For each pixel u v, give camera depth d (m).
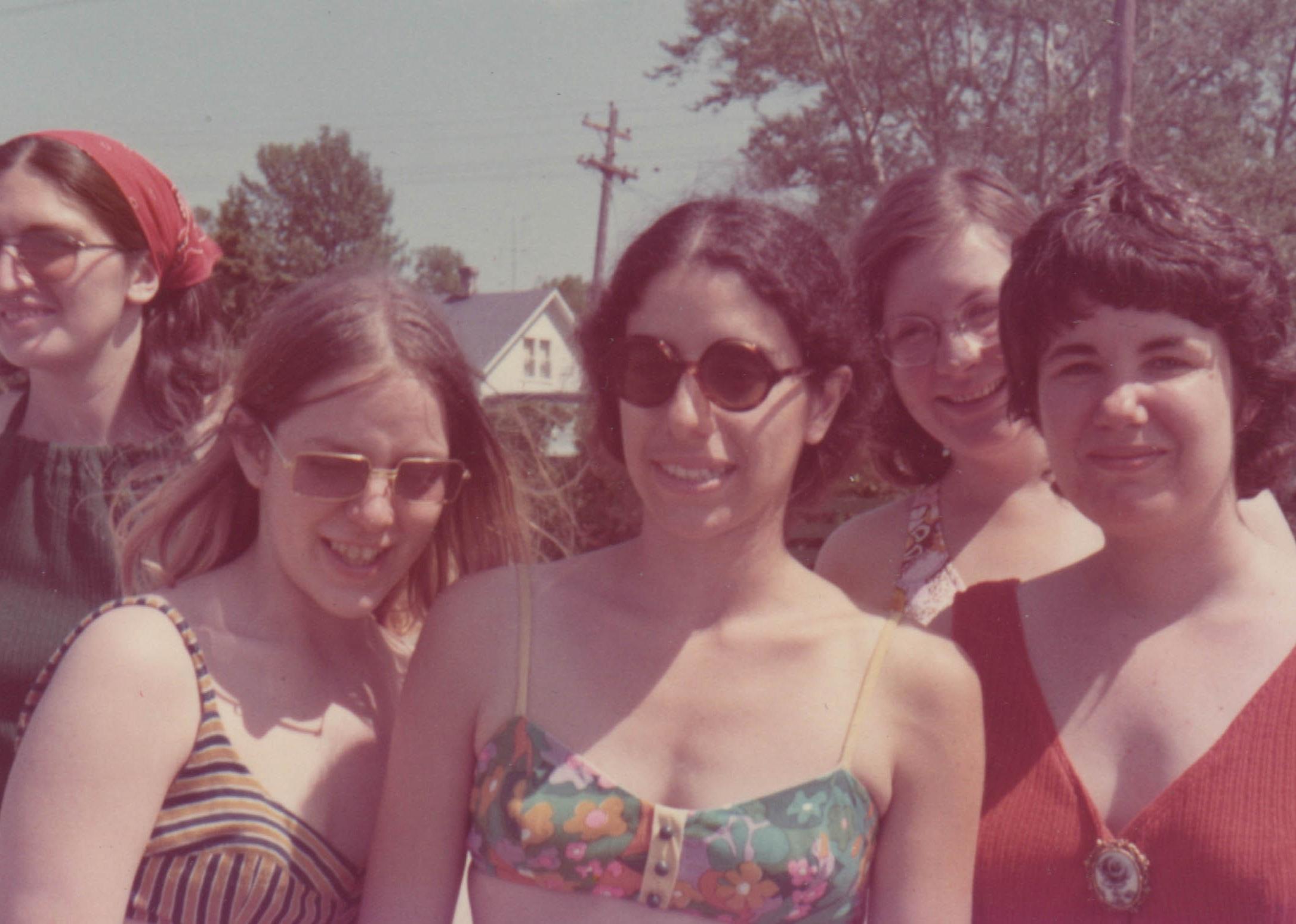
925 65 26.52
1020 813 2.39
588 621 2.38
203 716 2.30
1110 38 25.22
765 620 2.39
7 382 3.43
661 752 2.27
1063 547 3.28
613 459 2.54
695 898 2.19
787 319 2.29
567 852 2.21
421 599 2.79
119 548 2.84
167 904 2.25
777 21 27.58
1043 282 2.36
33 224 3.10
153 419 3.35
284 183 64.81
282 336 2.41
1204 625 2.41
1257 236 2.36
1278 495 2.59
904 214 3.18
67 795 2.18
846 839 2.23
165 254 3.31
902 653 2.35
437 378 2.46
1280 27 25.31
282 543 2.43
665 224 2.34
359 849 2.46
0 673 3.03
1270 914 2.14
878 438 3.42
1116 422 2.29
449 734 2.37
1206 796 2.24
